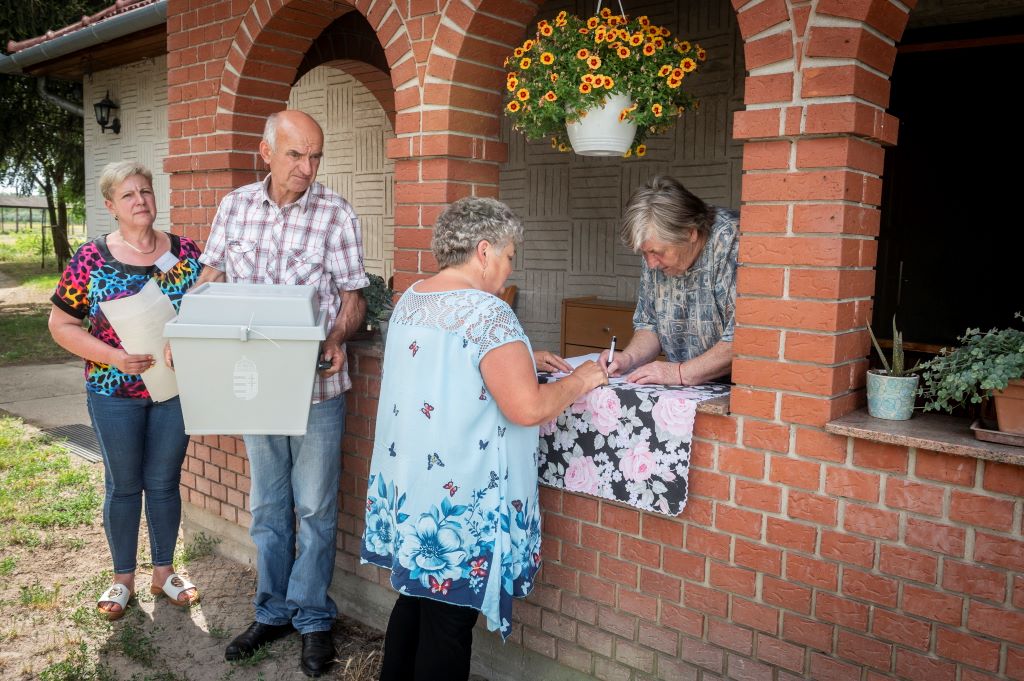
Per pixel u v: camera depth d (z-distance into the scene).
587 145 2.79
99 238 3.53
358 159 7.82
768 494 2.52
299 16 4.00
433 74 3.30
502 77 3.42
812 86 2.28
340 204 3.33
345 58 6.17
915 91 4.85
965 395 2.37
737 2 2.41
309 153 3.09
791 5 2.31
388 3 3.44
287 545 3.55
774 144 2.39
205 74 4.38
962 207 4.79
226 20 4.21
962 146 4.75
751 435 2.52
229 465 4.46
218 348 2.69
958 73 4.69
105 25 7.83
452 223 2.39
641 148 2.97
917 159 4.91
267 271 3.27
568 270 6.37
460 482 2.33
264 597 3.54
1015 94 4.52
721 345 2.76
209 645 3.60
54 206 20.53
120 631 3.70
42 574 4.26
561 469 2.89
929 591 2.26
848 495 2.37
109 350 3.33
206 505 4.68
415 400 2.35
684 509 2.70
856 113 2.23
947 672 2.25
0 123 14.20
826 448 2.39
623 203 5.98
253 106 4.30
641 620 2.87
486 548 2.38
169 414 3.71
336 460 3.44
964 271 4.84
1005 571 2.14
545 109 2.75
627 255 6.01
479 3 3.13
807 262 2.36
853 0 2.20
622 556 2.88
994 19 4.48
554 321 6.50
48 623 3.75
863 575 2.37
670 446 2.62
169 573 3.98
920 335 5.04
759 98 2.39
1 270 24.16
